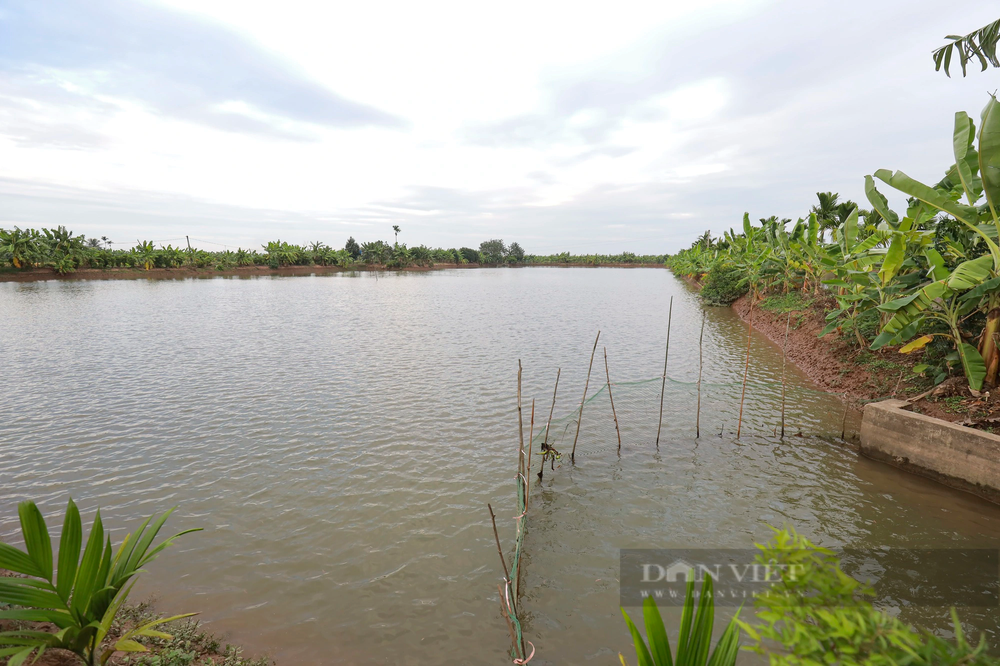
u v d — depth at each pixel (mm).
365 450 11891
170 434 12875
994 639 5988
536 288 64625
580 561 7750
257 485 10141
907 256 14266
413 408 15031
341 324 32094
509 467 11031
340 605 6777
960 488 9656
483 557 7855
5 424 13531
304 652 5957
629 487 10102
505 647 6086
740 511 9148
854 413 13820
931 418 10164
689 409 14664
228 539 8273
